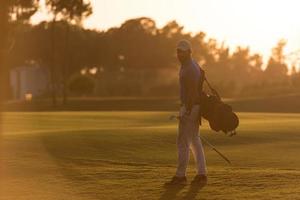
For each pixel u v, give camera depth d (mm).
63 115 64562
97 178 18281
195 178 17359
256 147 28969
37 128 44875
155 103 121312
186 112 17078
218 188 16234
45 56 171000
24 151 25688
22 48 162625
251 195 15164
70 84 152125
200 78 17094
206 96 17125
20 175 19141
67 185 17141
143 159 24844
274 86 144375
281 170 19797
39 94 171250
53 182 17734
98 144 28672
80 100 131125
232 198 14859
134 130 34750
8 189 16625
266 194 15242
